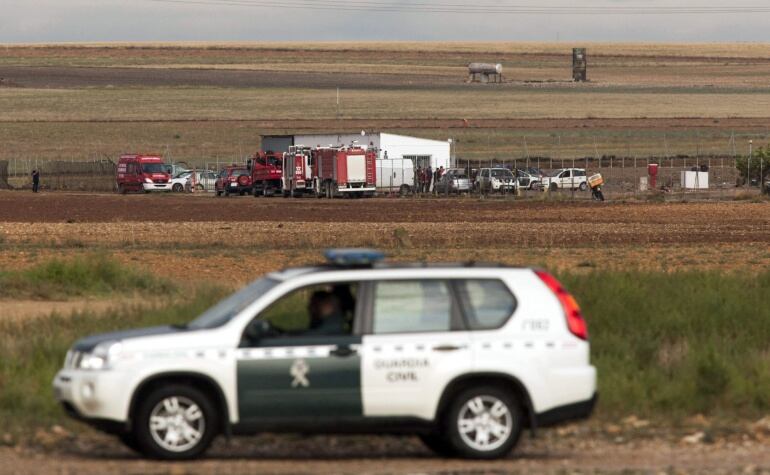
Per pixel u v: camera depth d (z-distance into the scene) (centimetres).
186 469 4103
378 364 4247
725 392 5406
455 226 17350
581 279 7706
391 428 4288
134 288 9406
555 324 4369
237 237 15512
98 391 4162
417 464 4278
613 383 5394
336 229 16850
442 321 4322
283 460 4350
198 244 14375
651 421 5088
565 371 4341
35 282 9062
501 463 4291
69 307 8212
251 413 4209
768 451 4528
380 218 19500
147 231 16550
